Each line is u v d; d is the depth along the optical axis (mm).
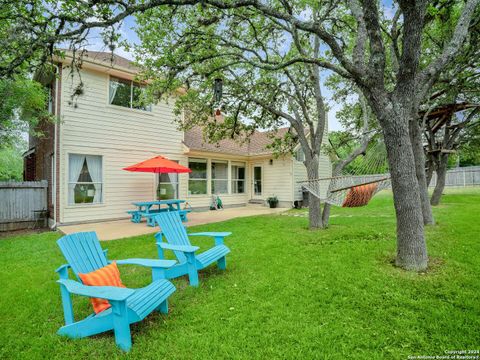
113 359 2225
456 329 2486
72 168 8734
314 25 3969
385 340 2371
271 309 2936
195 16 5781
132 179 10148
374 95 3955
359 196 5199
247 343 2361
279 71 7062
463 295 3090
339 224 7727
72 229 7941
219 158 13547
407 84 3865
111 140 9578
